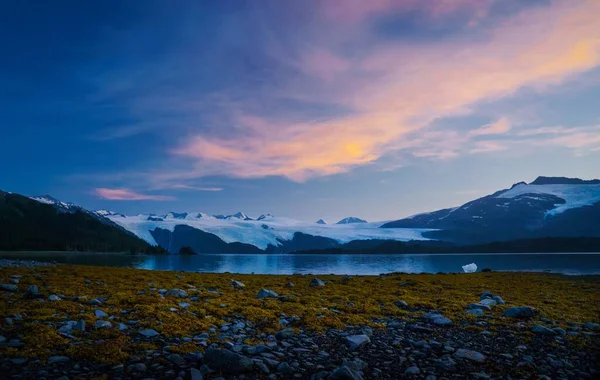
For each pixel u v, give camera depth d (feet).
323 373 33.73
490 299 75.10
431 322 56.03
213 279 106.93
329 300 73.97
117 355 35.37
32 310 51.37
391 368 36.52
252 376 32.86
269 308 62.54
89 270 115.85
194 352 37.78
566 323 57.72
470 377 34.78
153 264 445.78
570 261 501.97
